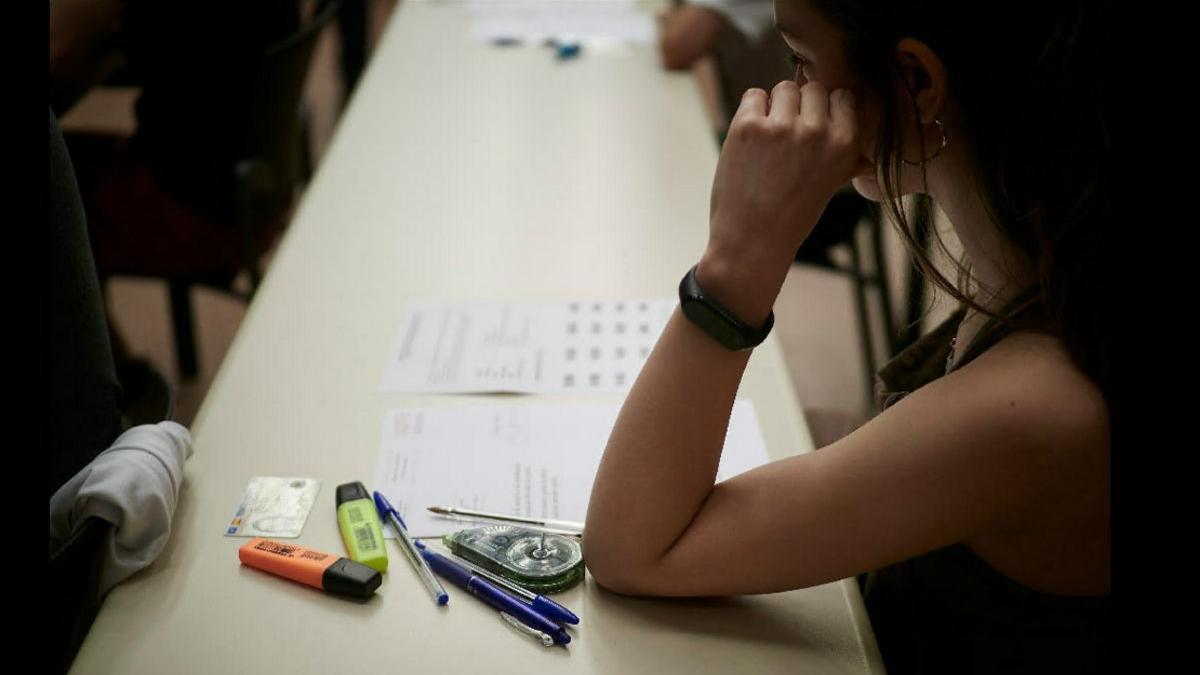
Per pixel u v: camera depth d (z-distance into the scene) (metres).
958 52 0.73
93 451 0.97
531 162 1.72
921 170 0.81
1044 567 0.80
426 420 1.08
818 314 3.17
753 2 2.39
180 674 0.78
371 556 0.88
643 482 0.84
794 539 0.81
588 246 1.46
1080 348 0.76
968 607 0.85
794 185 0.80
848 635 0.84
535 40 2.23
